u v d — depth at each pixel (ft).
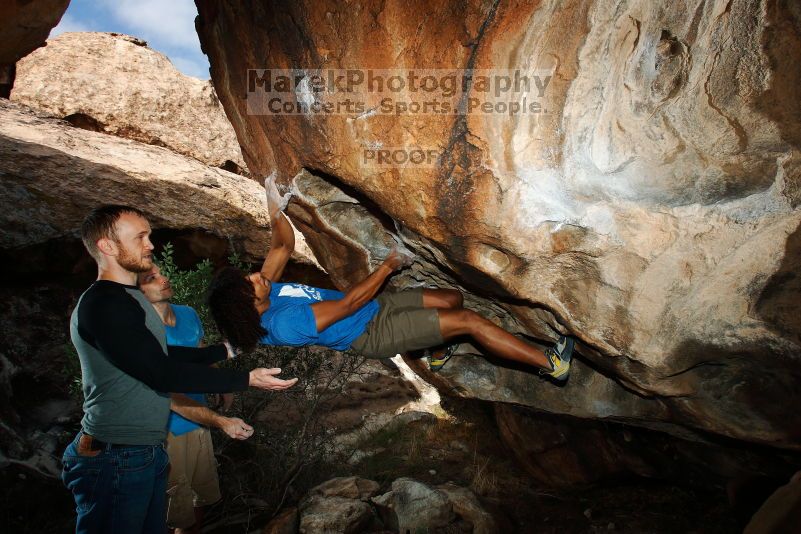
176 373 6.52
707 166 7.13
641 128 7.18
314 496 13.11
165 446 9.26
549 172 7.60
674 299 7.98
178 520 9.93
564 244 8.00
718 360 8.36
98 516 7.11
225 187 21.95
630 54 6.90
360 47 7.69
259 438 14.05
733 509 12.17
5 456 12.32
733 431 8.98
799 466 10.49
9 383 14.06
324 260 12.03
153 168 21.57
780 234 7.10
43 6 10.54
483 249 8.62
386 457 16.10
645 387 9.09
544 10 6.82
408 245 9.97
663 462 13.17
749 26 6.30
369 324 9.55
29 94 24.07
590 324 8.57
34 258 16.46
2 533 11.14
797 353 7.67
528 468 14.78
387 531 12.34
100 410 7.04
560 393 11.30
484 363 12.17
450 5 7.08
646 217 7.57
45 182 18.08
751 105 6.59
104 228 6.97
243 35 8.79
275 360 14.14
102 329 6.62
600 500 13.70
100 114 24.66
